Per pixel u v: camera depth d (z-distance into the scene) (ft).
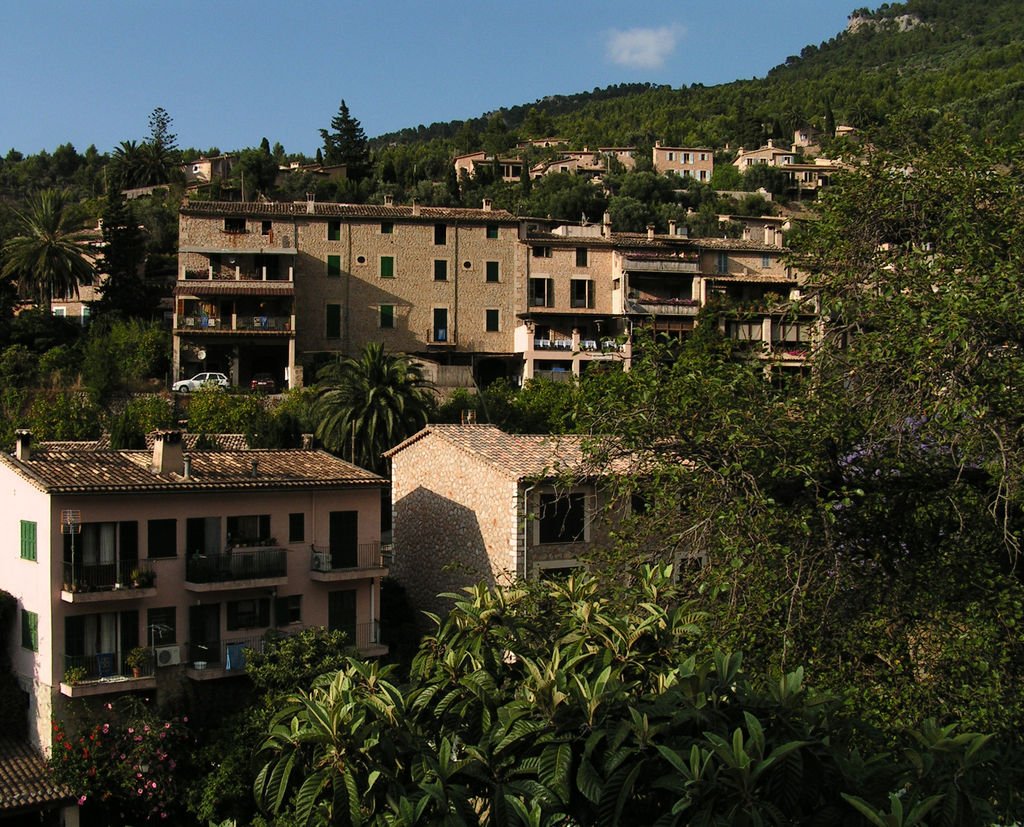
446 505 121.90
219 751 93.86
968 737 32.76
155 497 102.12
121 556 100.17
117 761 92.43
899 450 53.11
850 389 56.34
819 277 66.95
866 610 50.31
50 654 95.30
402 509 133.90
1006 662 48.52
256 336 227.20
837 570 49.06
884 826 28.73
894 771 32.83
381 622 120.57
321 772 33.68
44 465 103.35
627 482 54.75
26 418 189.16
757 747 30.58
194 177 472.44
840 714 39.50
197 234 232.32
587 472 60.70
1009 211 61.82
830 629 49.21
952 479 52.49
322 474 114.11
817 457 52.01
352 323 238.27
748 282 251.39
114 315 249.14
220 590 103.45
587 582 46.78
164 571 102.22
